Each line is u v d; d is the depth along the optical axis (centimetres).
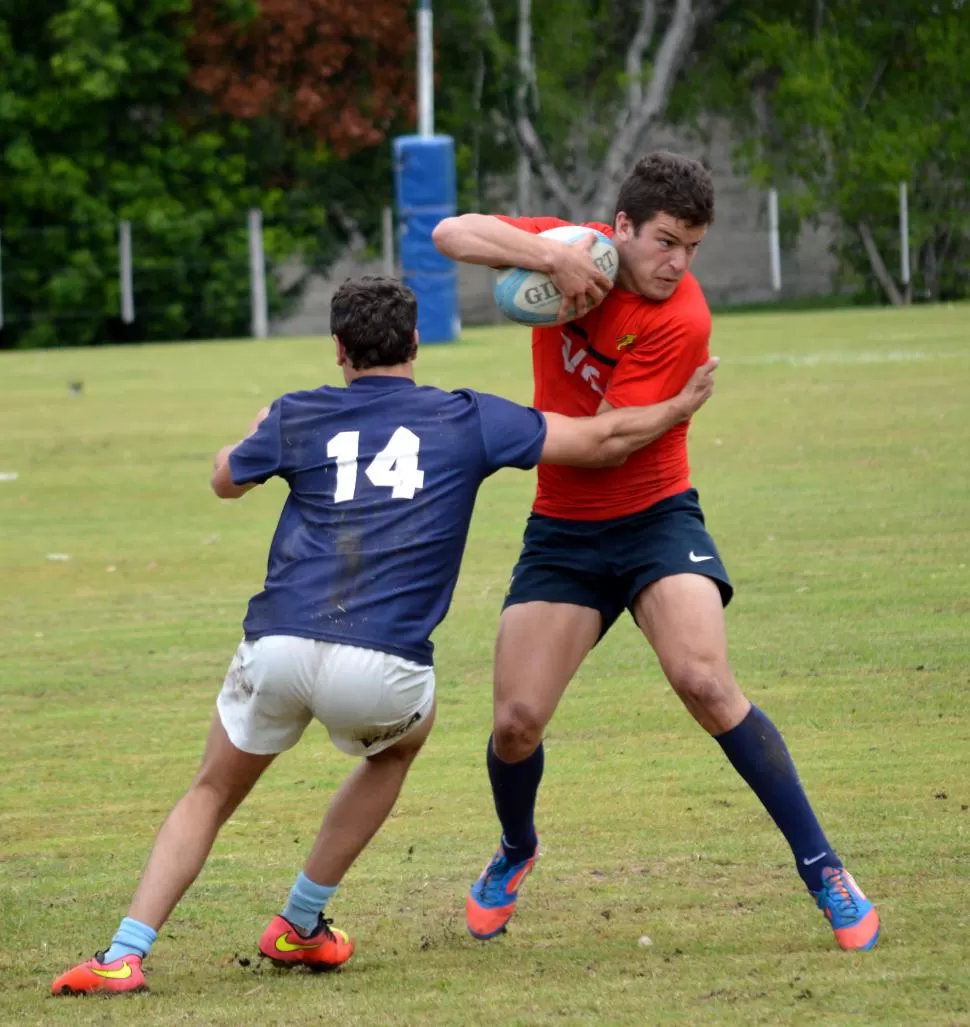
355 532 1469
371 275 1565
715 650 1560
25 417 6619
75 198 13050
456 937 1616
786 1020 1295
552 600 1636
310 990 1464
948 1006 1309
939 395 6009
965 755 2116
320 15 13012
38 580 3550
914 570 3250
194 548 3869
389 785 1536
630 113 13925
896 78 14400
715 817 1939
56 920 1683
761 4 14438
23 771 2239
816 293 15062
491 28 13775
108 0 12494
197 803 1509
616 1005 1361
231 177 13450
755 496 4153
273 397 7144
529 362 8219
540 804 2014
